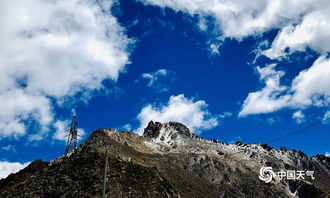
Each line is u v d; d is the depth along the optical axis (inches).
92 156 3703.3
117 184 3154.5
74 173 3385.8
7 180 3794.3
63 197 3056.1
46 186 3262.8
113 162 3595.0
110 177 3238.2
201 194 7244.1
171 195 3405.5
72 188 3152.1
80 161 3622.0
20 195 3171.8
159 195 3196.4
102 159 3622.0
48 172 3533.5
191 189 7135.8
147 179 3408.0
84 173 3348.9
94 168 3408.0
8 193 3253.0
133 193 3070.9
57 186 3233.3
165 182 3597.4
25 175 3789.4
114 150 6643.7
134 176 3393.2
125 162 3641.7
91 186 3080.7
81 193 3041.3
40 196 3144.7
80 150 6314.0
